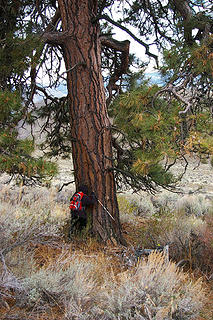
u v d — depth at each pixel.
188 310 3.72
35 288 3.80
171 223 7.65
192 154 4.12
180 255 5.73
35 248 5.40
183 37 6.59
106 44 7.05
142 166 4.39
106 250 5.94
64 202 10.83
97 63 6.30
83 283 4.03
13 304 3.78
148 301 3.58
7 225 4.34
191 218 9.51
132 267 5.21
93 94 6.23
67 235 6.21
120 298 3.65
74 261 4.71
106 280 4.26
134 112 4.91
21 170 5.11
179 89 5.08
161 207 11.38
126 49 7.20
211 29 6.16
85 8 6.11
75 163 6.47
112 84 7.85
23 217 5.07
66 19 6.14
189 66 5.15
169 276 4.16
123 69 7.66
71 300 3.68
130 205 10.44
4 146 5.09
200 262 5.59
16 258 4.30
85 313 3.50
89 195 6.30
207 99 5.16
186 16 6.58
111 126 6.44
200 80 5.28
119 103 5.13
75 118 6.31
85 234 6.25
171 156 4.11
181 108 4.68
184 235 6.43
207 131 4.35
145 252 5.76
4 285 3.63
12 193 9.91
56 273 4.13
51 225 5.31
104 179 6.35
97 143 6.27
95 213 6.33
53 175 5.00
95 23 6.25
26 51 5.39
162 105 4.99
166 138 4.22
